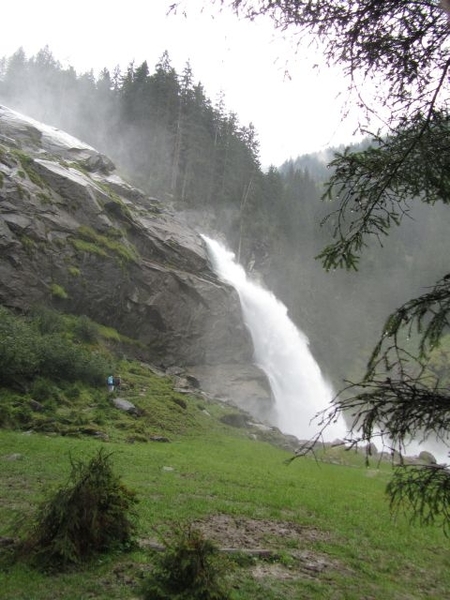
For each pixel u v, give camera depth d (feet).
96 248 117.29
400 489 16.40
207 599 17.70
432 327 15.85
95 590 19.79
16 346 70.90
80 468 24.30
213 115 277.64
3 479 36.06
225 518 33.63
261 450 76.59
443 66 17.51
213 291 141.08
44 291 103.55
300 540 31.50
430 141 17.94
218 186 262.26
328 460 82.53
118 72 330.34
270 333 176.35
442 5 16.01
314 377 187.62
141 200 165.99
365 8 17.10
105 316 117.91
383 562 30.09
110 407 75.25
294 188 339.57
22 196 107.96
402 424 15.34
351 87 18.37
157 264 138.62
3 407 60.23
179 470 47.88
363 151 19.44
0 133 149.69
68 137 185.57
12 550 22.34
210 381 131.23
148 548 23.85
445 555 33.19
